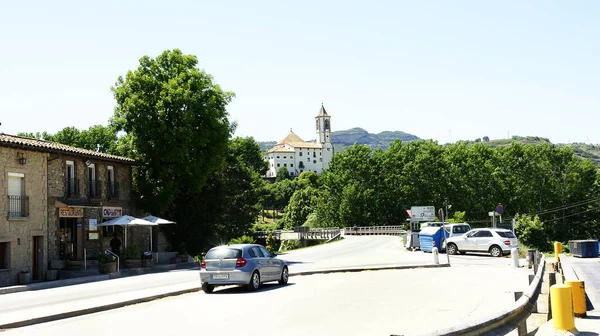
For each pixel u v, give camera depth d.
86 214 34.94
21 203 28.98
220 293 19.80
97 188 36.41
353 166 117.50
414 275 24.98
